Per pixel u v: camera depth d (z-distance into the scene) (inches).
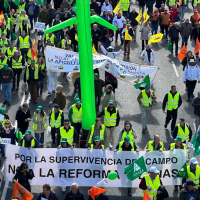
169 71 1251.2
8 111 1057.5
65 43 1240.8
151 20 1427.2
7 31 1343.5
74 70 1056.2
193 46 1397.6
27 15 1494.8
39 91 1138.7
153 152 794.8
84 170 800.3
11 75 1058.7
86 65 860.6
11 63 1118.4
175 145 803.4
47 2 1555.1
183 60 1143.6
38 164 798.5
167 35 1456.7
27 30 1299.2
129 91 1153.4
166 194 714.2
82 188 817.5
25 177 744.3
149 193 727.7
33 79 1058.1
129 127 822.5
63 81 1182.3
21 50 1248.8
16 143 888.9
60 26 844.0
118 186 797.9
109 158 795.4
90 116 881.5
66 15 1369.3
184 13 1625.2
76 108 895.1
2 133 838.5
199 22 1441.9
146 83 965.2
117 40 1428.4
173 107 952.9
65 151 796.6
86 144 839.1
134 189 819.4
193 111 1070.4
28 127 991.6
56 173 800.9
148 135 975.0
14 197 682.8
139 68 1040.8
